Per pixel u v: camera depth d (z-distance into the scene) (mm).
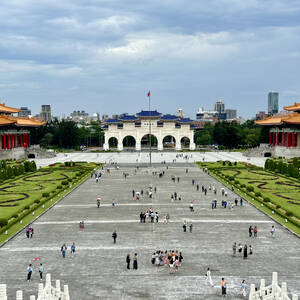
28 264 51500
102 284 45469
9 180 122625
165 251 54531
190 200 92000
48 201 90625
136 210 81750
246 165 161625
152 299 41781
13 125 184375
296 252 56000
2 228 64375
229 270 49500
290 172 131500
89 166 162625
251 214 78250
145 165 168500
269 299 39250
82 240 61156
